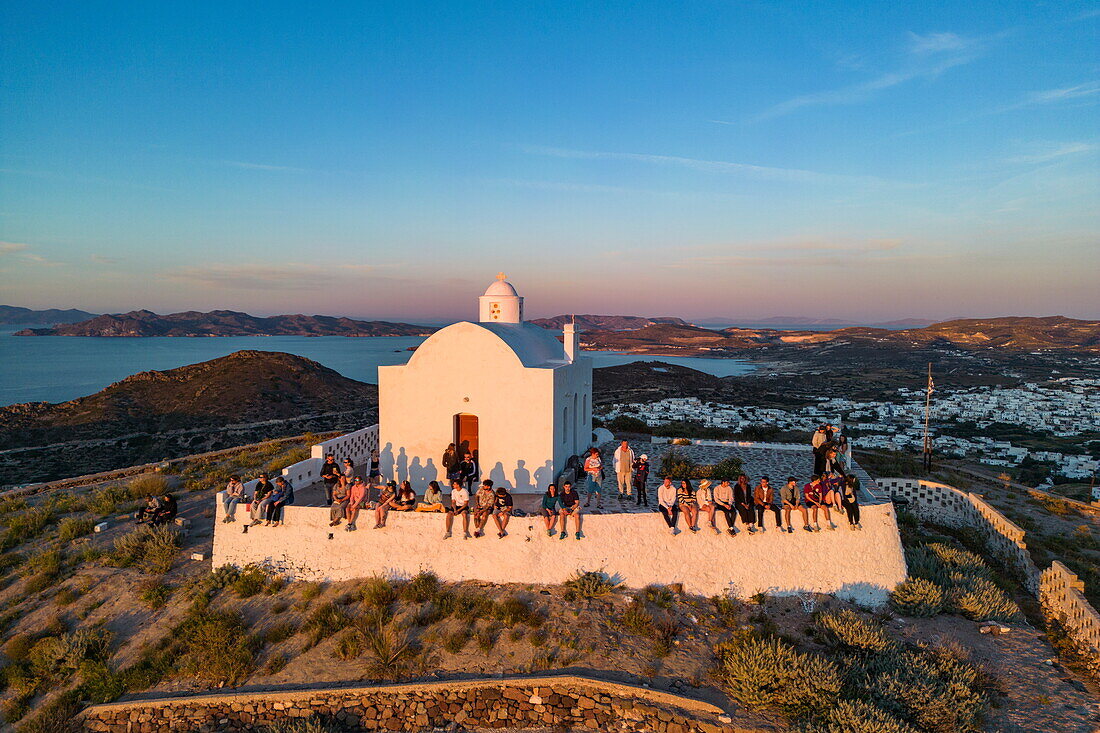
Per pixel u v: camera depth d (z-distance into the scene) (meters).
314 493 22.06
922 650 14.73
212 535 20.16
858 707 12.02
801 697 12.52
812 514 16.94
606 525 16.38
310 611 15.95
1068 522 24.89
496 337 21.12
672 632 14.80
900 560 17.14
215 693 13.63
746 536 16.62
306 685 13.64
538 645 14.22
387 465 22.33
